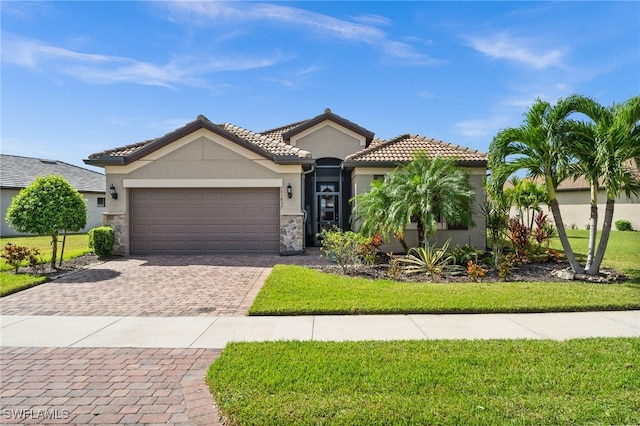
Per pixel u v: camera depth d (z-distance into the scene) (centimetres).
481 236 1562
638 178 1122
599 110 1058
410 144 1747
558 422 375
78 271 1203
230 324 706
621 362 513
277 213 1558
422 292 893
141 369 515
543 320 721
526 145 1117
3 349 587
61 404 424
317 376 474
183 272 1186
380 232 1354
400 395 429
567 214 3356
